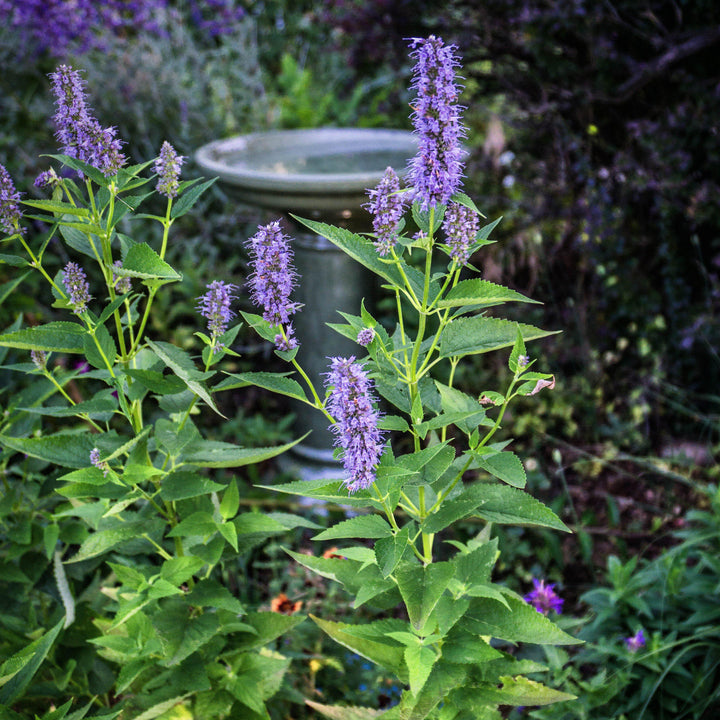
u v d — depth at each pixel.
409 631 1.97
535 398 4.54
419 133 1.72
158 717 2.22
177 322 5.20
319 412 4.33
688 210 4.26
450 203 1.80
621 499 4.05
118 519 2.22
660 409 4.52
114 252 5.11
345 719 2.25
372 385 1.81
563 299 4.79
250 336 5.22
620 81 4.50
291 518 2.28
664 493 4.03
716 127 4.20
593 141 4.64
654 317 4.59
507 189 4.94
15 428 2.52
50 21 6.08
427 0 4.80
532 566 3.67
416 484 1.77
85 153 2.00
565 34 4.50
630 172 4.39
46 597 2.80
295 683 2.88
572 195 4.70
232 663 2.34
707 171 4.40
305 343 4.30
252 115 6.34
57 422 4.04
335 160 4.71
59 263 5.04
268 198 3.83
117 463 2.16
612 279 4.61
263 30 8.03
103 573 2.89
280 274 1.82
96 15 6.65
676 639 2.76
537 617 1.89
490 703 1.97
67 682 2.49
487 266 4.84
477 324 1.83
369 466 1.65
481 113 5.32
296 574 3.49
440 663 1.94
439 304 1.79
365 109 6.85
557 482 4.20
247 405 4.94
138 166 2.04
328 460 4.33
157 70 6.09
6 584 2.53
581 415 4.62
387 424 1.80
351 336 1.93
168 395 2.16
